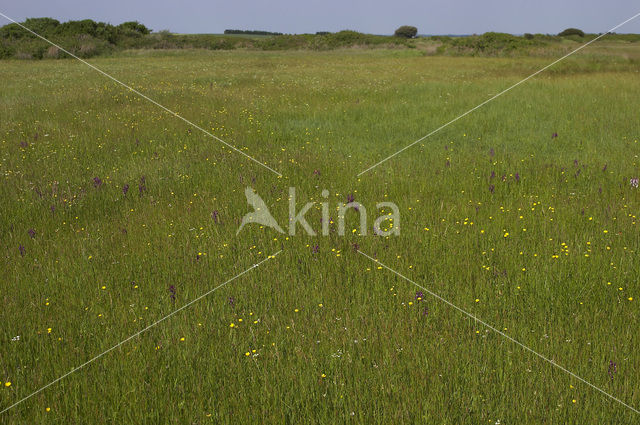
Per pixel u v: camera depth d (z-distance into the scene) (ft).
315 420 10.79
